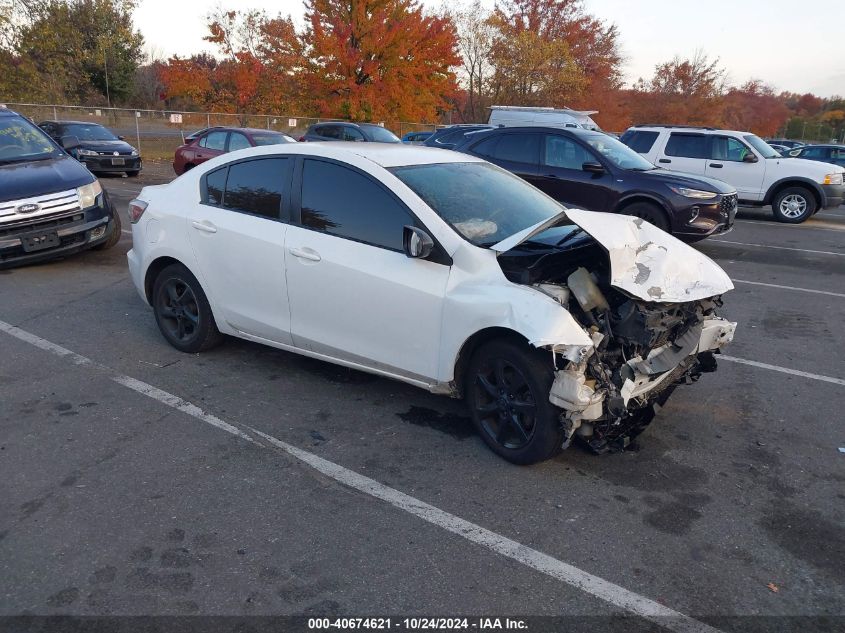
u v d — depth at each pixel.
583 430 3.67
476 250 3.84
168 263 5.42
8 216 7.49
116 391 4.70
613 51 43.31
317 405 4.56
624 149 10.54
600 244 3.59
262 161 4.79
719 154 14.58
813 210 14.05
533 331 3.38
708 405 4.77
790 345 6.14
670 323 3.68
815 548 3.19
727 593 2.87
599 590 2.87
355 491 3.55
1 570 2.88
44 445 3.93
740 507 3.51
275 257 4.55
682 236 9.65
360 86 32.38
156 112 27.95
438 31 33.53
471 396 3.96
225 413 4.40
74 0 36.84
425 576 2.92
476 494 3.55
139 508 3.34
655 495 3.60
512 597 2.81
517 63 38.69
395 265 4.04
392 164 4.34
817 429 4.43
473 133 11.16
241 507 3.38
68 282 7.64
